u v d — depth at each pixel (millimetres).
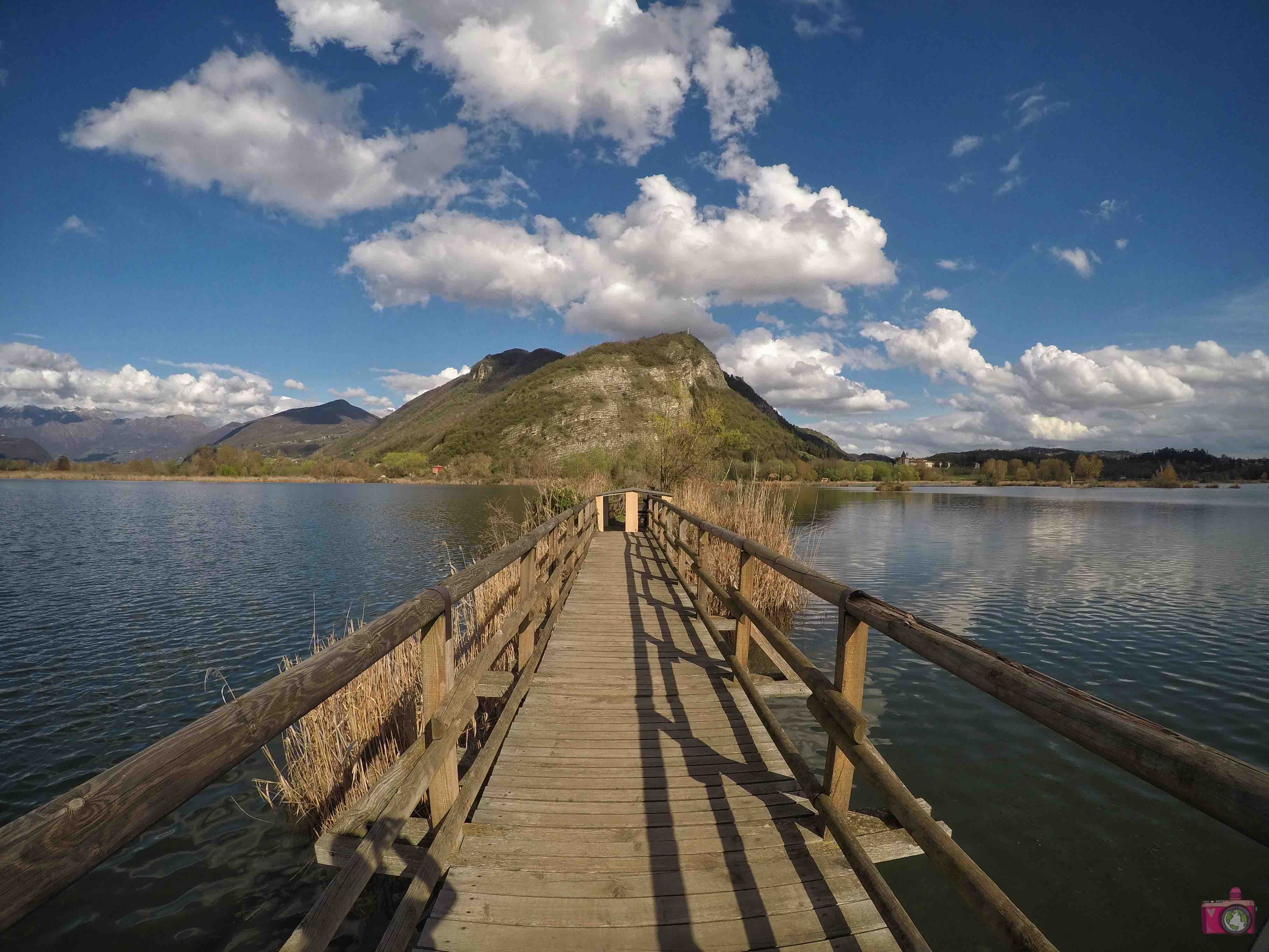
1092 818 4547
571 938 2199
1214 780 851
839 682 2436
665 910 2336
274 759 5453
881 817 2717
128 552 19172
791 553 11586
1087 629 10070
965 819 4531
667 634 6145
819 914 2330
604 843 2725
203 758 976
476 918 2287
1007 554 18828
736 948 2170
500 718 3676
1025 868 4000
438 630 2484
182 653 9117
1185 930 3488
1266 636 9727
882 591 13148
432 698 2514
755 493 13484
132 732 6398
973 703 6707
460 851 2658
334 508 37750
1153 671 8062
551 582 5879
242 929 3562
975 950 3322
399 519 29812
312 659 1451
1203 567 16500
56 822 734
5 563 17266
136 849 4227
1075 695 1199
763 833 2807
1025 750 5594
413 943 2191
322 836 2502
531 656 4707
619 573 9656
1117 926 3523
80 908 3699
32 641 9703
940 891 3807
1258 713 6742
